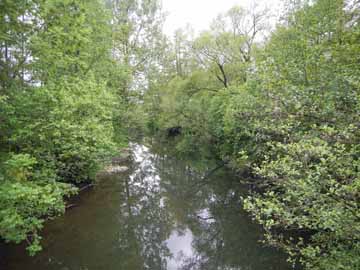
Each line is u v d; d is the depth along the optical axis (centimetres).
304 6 775
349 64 470
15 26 629
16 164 519
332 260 376
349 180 307
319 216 325
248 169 1186
